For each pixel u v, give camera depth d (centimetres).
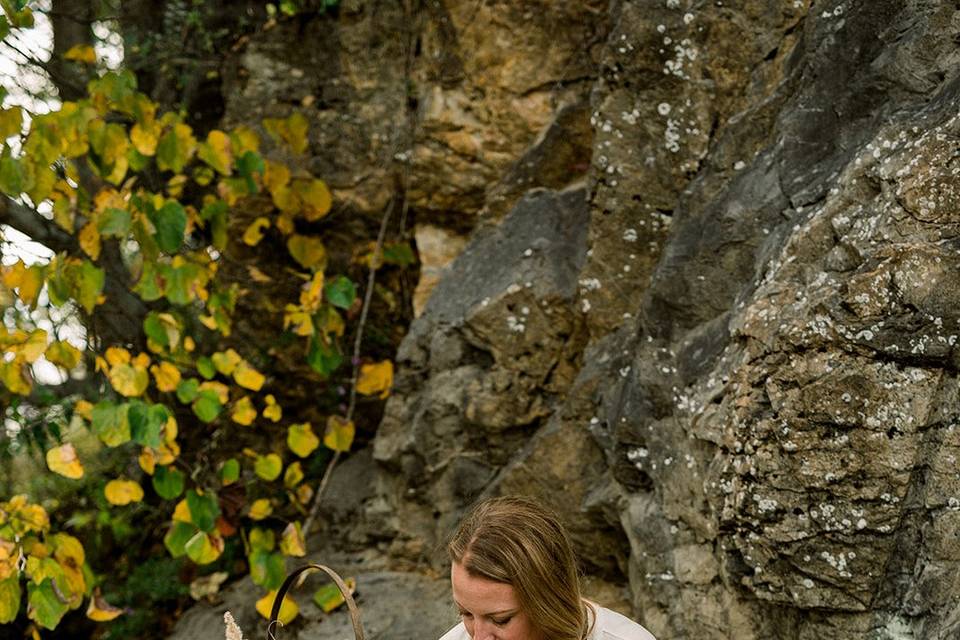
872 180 231
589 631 209
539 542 188
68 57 377
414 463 365
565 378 338
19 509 322
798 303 229
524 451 330
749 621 247
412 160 391
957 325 207
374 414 430
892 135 232
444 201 394
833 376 217
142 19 459
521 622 188
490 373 347
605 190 310
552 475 320
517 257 351
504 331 340
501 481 329
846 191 235
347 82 408
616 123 307
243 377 362
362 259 415
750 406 232
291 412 437
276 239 422
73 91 418
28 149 322
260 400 434
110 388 435
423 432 360
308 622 359
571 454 317
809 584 226
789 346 223
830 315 218
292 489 387
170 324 356
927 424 211
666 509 274
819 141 262
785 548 227
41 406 417
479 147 384
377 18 404
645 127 304
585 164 364
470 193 390
